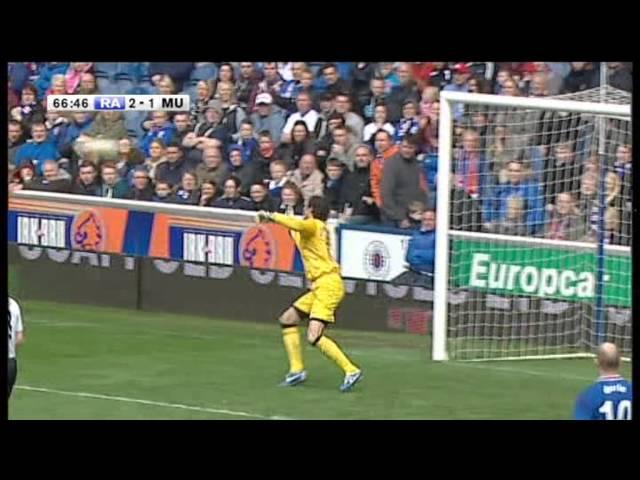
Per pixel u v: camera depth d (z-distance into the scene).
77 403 42.91
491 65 63.00
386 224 60.84
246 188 64.75
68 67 71.00
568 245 54.50
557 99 54.69
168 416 40.72
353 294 60.69
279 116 65.12
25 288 69.50
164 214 65.44
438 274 52.06
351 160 62.34
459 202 57.25
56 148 70.38
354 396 44.44
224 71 67.25
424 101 62.03
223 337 57.59
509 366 51.03
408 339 57.88
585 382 47.50
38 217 69.06
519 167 56.75
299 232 45.62
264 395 44.59
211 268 64.19
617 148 53.84
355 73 64.19
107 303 67.19
